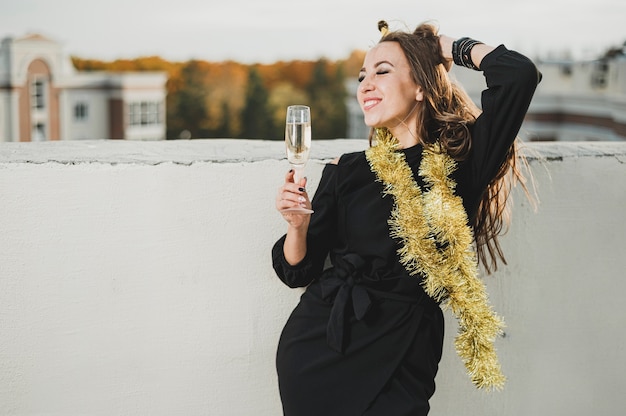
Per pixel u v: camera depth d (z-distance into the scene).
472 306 2.03
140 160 2.27
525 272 2.54
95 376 2.31
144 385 2.34
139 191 2.26
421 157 2.05
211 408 2.38
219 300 2.34
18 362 2.28
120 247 2.28
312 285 2.12
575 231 2.57
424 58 2.02
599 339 2.65
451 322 2.49
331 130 53.38
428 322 2.00
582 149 2.61
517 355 2.57
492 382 2.04
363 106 2.06
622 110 15.86
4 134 36.47
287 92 53.81
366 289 1.98
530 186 2.50
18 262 2.24
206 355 2.36
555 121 18.77
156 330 2.32
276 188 2.33
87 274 2.27
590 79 17.64
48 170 2.21
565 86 18.70
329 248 2.09
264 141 2.68
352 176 2.04
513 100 1.93
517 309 2.55
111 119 41.72
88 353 2.30
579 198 2.55
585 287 2.61
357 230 2.00
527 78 1.92
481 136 1.98
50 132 38.72
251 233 2.33
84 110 40.66
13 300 2.25
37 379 2.29
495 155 1.98
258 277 2.35
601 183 2.57
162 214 2.28
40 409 2.30
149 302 2.31
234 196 2.31
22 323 2.27
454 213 1.99
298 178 1.90
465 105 2.13
